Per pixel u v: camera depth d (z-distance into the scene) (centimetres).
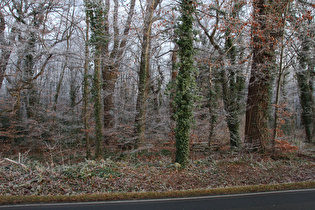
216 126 1258
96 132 1199
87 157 1245
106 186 672
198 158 1080
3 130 1639
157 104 1641
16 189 627
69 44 1711
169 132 1330
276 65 1160
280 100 1556
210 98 1241
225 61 1245
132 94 1823
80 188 653
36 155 1417
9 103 1531
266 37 1087
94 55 1189
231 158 1016
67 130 1628
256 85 1125
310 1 1194
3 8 1382
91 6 1145
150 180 723
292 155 1020
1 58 1310
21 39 1355
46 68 1742
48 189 637
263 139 1083
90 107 1427
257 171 839
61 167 786
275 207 527
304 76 1577
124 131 1510
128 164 940
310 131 1565
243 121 1620
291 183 671
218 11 1238
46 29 1377
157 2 1391
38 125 1559
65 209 510
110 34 1308
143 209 513
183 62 884
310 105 1584
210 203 550
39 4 1390
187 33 889
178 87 920
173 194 595
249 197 589
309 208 520
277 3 1073
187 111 905
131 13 1439
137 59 1469
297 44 1234
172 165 878
